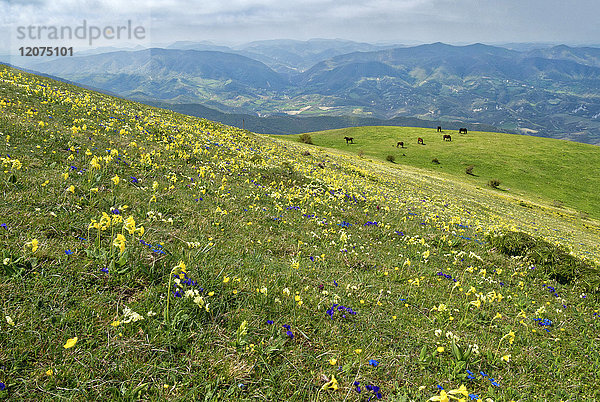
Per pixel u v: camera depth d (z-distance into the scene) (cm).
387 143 12325
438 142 12300
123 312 472
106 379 389
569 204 7925
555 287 1210
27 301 445
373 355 548
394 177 4953
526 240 1529
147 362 424
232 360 457
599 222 6581
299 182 2044
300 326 575
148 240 682
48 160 996
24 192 718
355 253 1074
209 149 2191
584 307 1078
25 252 509
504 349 675
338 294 740
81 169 1004
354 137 13500
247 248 861
